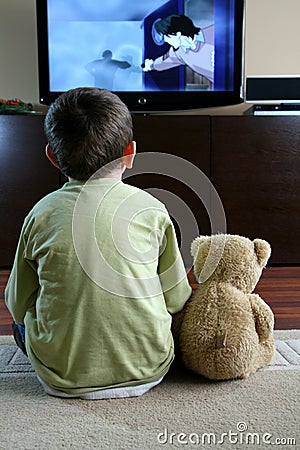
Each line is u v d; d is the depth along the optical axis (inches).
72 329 37.8
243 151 97.7
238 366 41.6
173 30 104.0
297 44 111.0
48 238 38.7
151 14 103.6
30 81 109.8
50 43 103.2
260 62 111.0
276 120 97.4
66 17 102.7
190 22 103.8
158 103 106.3
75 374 38.6
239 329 41.9
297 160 98.2
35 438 33.8
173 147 96.8
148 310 39.0
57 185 96.3
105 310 37.9
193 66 105.1
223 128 97.1
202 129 96.8
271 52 111.0
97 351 38.1
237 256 45.1
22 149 95.2
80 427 35.2
